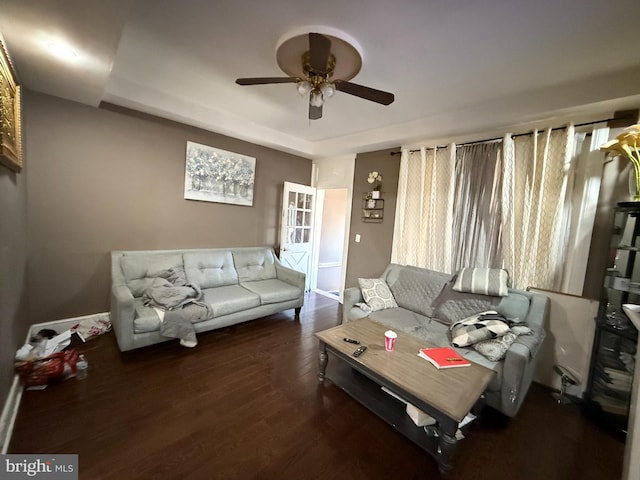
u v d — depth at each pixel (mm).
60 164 2535
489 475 1455
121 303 2193
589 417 1961
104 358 2320
